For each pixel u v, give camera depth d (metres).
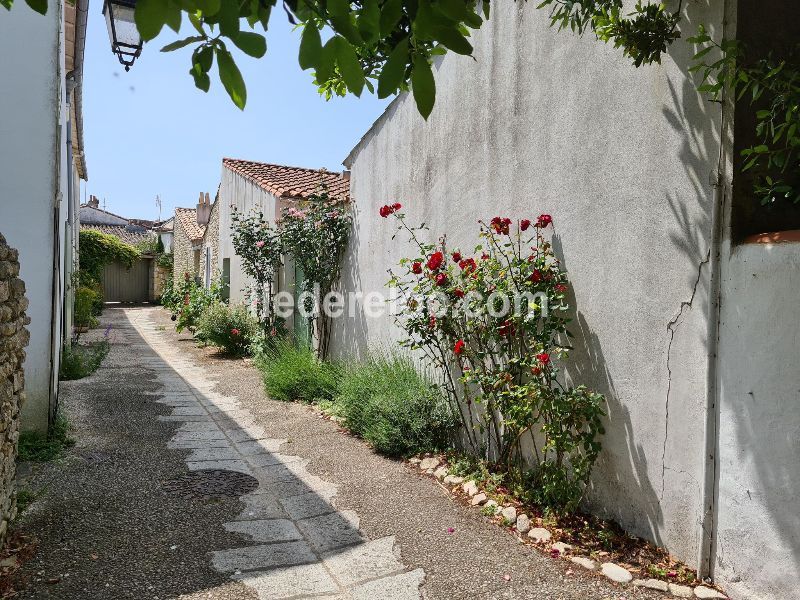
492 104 4.48
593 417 3.38
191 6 1.42
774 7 2.78
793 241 2.43
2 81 4.78
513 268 4.08
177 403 6.73
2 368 2.97
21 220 4.84
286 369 7.36
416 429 4.77
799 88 2.51
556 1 3.32
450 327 4.47
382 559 3.11
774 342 2.49
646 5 3.07
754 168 2.74
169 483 4.16
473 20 1.59
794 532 2.41
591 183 3.52
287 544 3.27
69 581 2.78
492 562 3.07
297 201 9.43
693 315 2.88
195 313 13.24
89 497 3.82
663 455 3.05
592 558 3.07
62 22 5.39
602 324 3.45
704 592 2.71
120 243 21.98
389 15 1.54
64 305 7.87
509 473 4.08
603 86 3.43
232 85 1.67
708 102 2.80
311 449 5.07
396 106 6.02
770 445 2.51
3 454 3.01
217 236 14.94
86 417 5.89
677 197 2.96
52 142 4.92
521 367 3.83
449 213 5.06
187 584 2.80
